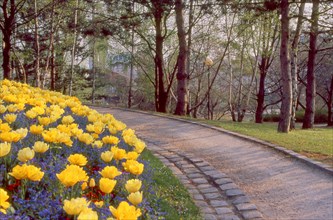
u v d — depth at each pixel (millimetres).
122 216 2781
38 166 4871
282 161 11445
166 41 36625
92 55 43500
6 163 4742
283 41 18188
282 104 18297
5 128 4836
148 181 6383
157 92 32812
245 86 47375
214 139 14953
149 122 19188
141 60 40500
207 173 10164
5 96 7992
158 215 5406
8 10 29844
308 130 23797
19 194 4109
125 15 27250
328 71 40719
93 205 4051
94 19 32094
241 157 12000
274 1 18578
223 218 7199
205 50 39281
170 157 11844
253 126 20688
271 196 8523
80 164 4160
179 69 25453
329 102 38250
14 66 38344
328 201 8094
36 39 27641
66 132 5574
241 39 33781
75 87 43562
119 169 5945
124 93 51625
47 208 3830
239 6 21797
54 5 27688
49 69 41625
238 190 8797
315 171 10320
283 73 18203
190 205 7371
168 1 24359
